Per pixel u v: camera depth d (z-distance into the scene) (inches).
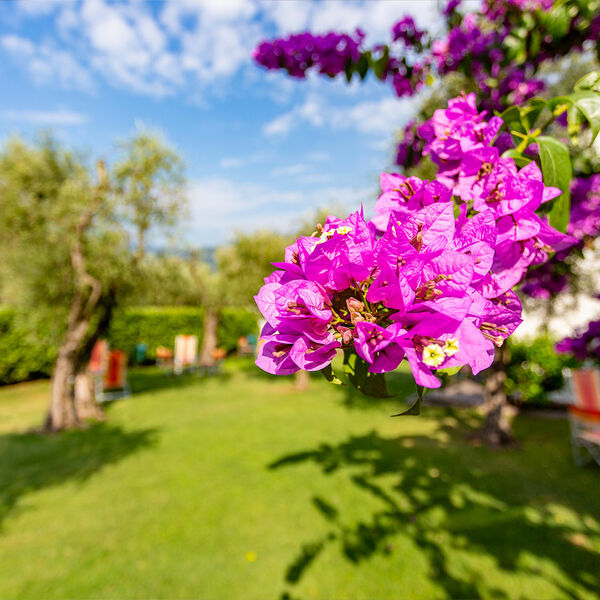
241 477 197.9
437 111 38.8
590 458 215.3
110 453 235.0
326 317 23.2
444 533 146.6
